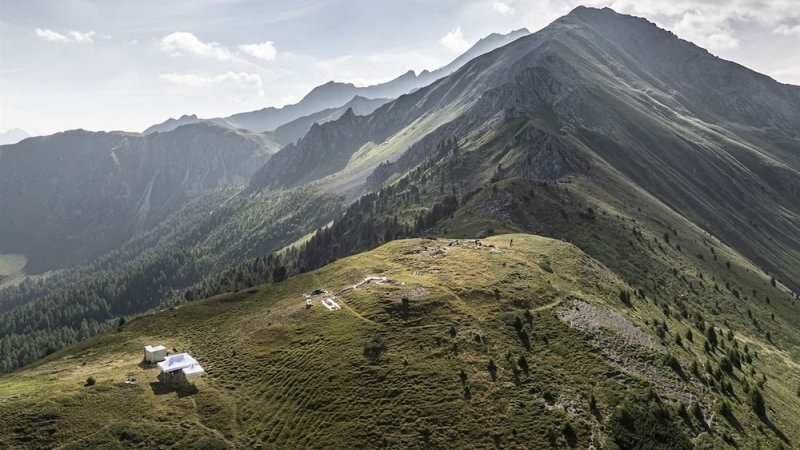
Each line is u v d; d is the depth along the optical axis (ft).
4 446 175.73
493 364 230.27
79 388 217.77
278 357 250.98
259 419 205.77
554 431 192.75
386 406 204.33
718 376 264.11
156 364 255.50
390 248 422.00
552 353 246.47
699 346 317.01
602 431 197.16
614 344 263.08
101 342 306.14
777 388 304.71
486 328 262.26
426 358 234.58
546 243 447.42
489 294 302.45
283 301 335.47
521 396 212.23
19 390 220.64
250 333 286.87
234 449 186.80
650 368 247.50
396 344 246.47
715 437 206.80
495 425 195.21
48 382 233.14
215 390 225.76
